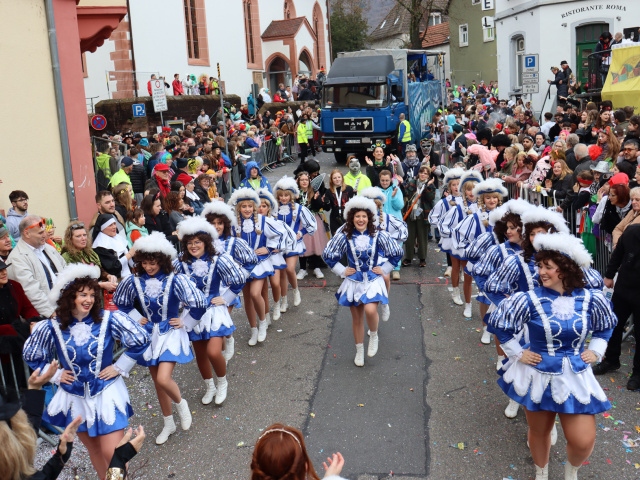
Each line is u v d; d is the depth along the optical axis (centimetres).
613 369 619
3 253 582
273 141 2155
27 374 545
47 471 282
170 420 541
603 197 705
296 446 252
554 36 2386
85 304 432
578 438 405
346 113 1981
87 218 923
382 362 680
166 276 528
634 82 1392
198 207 1054
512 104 2606
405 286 938
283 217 836
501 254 570
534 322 415
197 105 2447
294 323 810
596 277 451
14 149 802
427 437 526
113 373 445
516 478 464
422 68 2392
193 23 2820
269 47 3462
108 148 1252
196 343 586
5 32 784
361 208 638
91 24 1027
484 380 627
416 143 2234
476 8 3741
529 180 976
